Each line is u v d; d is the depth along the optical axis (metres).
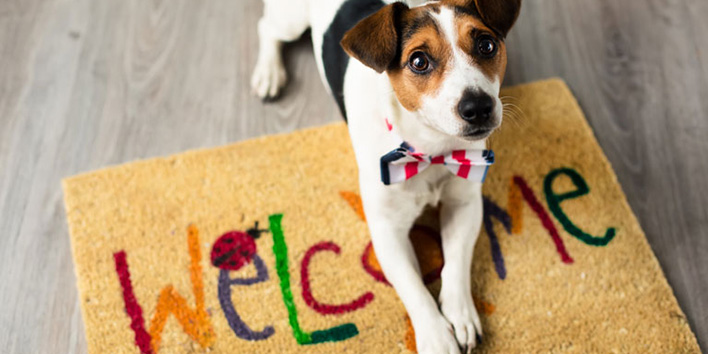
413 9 1.24
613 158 1.86
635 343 1.51
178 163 1.84
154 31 2.16
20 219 1.77
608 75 2.03
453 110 1.17
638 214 1.75
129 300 1.60
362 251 1.67
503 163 1.82
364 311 1.57
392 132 1.36
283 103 1.99
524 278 1.62
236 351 1.52
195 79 2.05
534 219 1.72
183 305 1.59
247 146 1.87
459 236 1.55
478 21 1.22
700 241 1.70
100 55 2.11
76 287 1.66
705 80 2.00
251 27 2.16
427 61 1.20
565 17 2.16
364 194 1.53
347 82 1.51
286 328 1.55
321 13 1.66
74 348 1.56
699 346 1.52
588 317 1.55
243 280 1.63
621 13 2.17
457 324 1.45
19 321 1.61
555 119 1.90
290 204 1.76
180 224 1.72
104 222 1.73
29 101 2.00
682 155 1.85
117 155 1.89
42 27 2.17
